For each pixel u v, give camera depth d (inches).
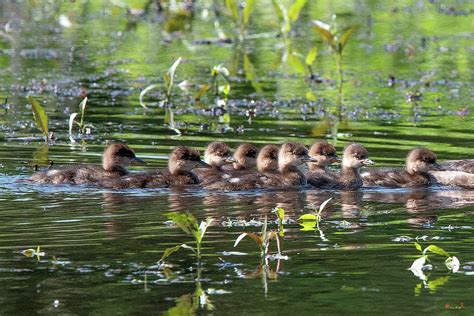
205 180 680.4
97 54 1195.9
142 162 682.2
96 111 900.6
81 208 582.9
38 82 1019.9
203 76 1074.1
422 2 1603.1
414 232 534.6
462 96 975.0
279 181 674.2
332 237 522.6
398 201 630.5
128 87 1010.7
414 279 449.1
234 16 1294.3
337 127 841.5
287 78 1078.4
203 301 418.9
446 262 471.5
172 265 467.5
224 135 807.7
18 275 450.0
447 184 692.7
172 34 1346.0
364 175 693.9
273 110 911.7
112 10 1526.8
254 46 1270.9
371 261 477.1
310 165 720.3
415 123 857.5
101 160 718.5
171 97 970.7
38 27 1384.1
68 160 717.3
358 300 420.5
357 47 1250.6
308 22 1435.8
